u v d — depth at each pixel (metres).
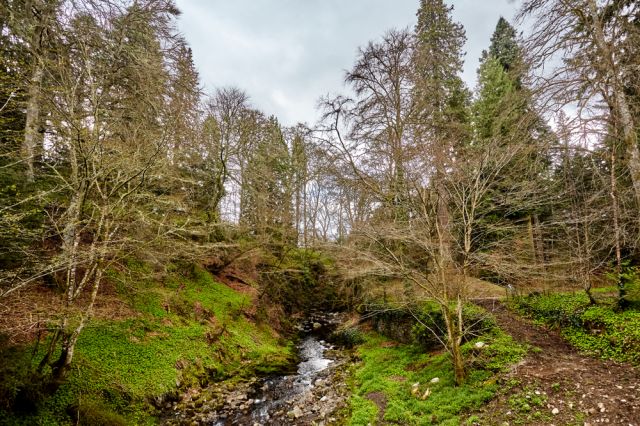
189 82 13.54
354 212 15.97
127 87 10.73
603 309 10.13
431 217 10.05
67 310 7.38
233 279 21.52
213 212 19.47
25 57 9.30
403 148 11.69
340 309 25.42
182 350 12.46
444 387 8.94
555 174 15.97
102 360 9.73
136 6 11.27
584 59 8.17
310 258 28.70
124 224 9.29
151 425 8.98
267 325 19.47
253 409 10.42
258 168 23.28
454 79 18.08
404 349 13.45
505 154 9.45
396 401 9.12
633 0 8.16
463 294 9.92
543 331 10.78
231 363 13.91
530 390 7.54
